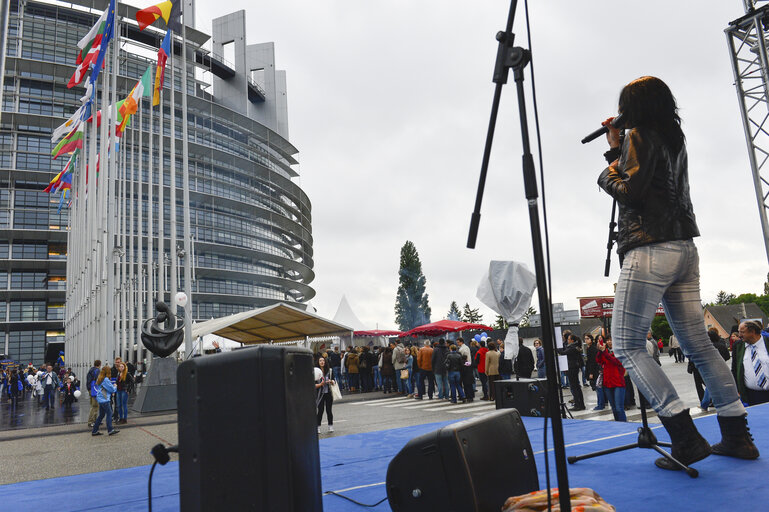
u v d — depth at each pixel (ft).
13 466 25.36
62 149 90.74
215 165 260.42
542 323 5.48
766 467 8.36
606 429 15.17
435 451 6.61
